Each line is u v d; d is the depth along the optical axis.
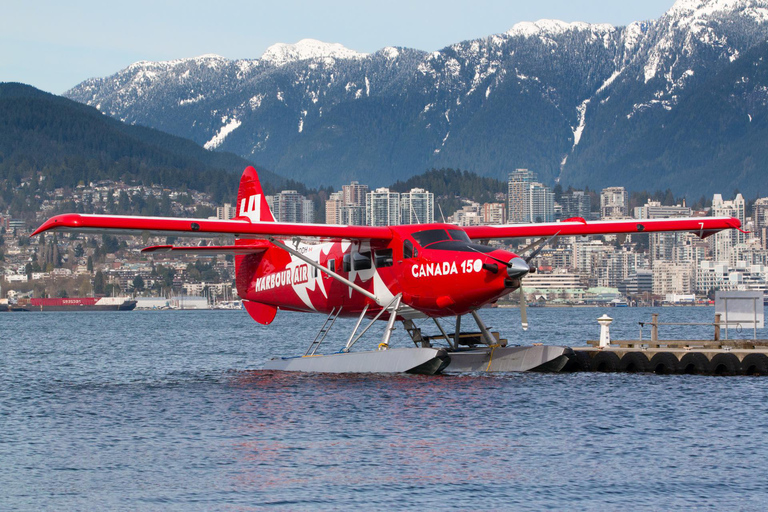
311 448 54.94
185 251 88.00
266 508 42.84
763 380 83.56
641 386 79.56
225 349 171.75
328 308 93.56
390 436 58.12
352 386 80.56
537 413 65.81
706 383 81.56
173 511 42.56
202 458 52.84
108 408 73.69
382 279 85.75
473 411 66.75
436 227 84.94
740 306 92.25
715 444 55.19
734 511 41.78
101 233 77.25
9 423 66.75
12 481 48.12
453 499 43.91
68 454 54.69
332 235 82.06
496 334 91.56
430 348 83.12
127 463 51.94
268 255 100.06
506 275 78.12
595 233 91.94
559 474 48.22
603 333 95.81
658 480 46.88
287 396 76.12
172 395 81.56
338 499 44.09
